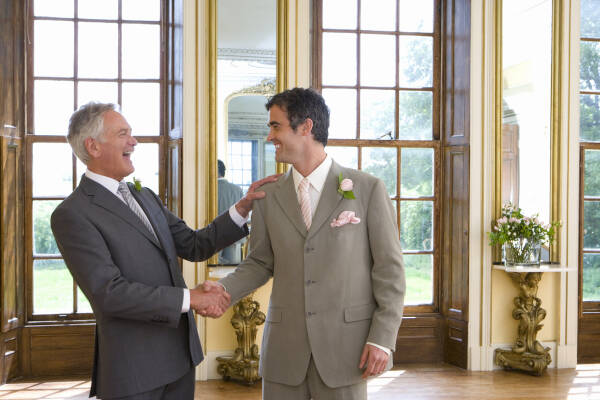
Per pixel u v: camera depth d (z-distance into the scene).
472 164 4.75
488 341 4.77
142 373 2.05
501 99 4.77
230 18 4.55
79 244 2.02
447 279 5.00
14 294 4.39
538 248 4.59
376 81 5.01
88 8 4.68
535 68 4.87
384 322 2.03
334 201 2.14
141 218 2.24
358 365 2.06
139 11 4.74
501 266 4.64
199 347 2.26
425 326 5.02
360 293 2.11
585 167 5.09
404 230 5.05
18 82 4.52
